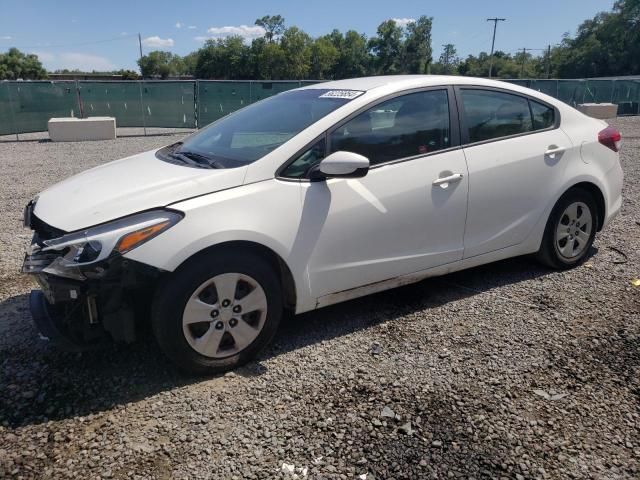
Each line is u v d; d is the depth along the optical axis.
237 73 102.31
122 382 3.01
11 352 3.32
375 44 110.31
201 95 20.08
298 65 100.94
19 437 2.55
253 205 3.05
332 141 3.38
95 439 2.54
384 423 2.66
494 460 2.41
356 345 3.43
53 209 3.02
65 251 2.74
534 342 3.45
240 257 3.03
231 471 2.35
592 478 2.31
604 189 4.63
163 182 3.07
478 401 2.84
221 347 3.10
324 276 3.36
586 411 2.76
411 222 3.62
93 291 2.73
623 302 4.03
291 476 2.32
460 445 2.51
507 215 4.13
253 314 3.19
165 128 20.80
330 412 2.75
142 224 2.78
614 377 3.06
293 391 2.94
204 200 2.96
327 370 3.14
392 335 3.56
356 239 3.42
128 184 3.12
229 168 3.18
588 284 4.37
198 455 2.44
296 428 2.63
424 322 3.74
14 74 90.62
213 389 2.95
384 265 3.58
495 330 3.61
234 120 4.12
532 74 99.00
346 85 3.96
